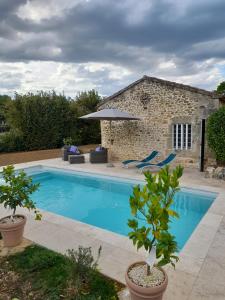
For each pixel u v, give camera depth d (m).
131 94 12.68
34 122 18.72
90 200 8.54
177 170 2.60
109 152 14.15
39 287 3.29
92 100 24.09
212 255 4.11
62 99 20.47
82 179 11.11
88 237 4.82
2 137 18.02
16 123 18.75
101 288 3.26
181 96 11.09
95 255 4.11
